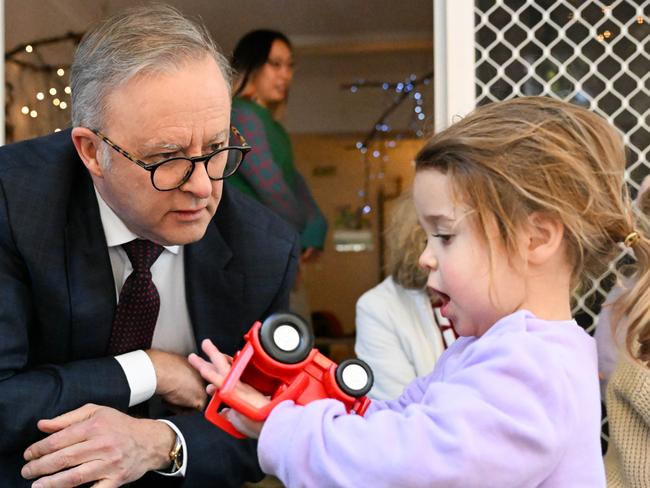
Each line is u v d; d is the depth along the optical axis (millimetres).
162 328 1336
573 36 1671
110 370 1197
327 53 4441
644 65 1662
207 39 1137
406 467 828
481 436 832
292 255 1365
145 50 1048
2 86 1798
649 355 1189
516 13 1670
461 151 930
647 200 1362
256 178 2469
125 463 1146
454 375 894
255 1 3729
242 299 1317
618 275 1188
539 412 842
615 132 994
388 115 4953
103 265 1222
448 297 976
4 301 1142
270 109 2828
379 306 1756
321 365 941
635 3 1662
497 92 1675
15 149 1258
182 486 1245
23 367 1209
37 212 1183
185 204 1105
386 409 985
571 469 865
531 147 923
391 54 4520
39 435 1150
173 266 1310
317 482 855
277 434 881
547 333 897
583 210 927
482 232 919
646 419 1256
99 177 1138
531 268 938
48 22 3213
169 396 1261
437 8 1691
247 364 928
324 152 6016
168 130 1046
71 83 1141
